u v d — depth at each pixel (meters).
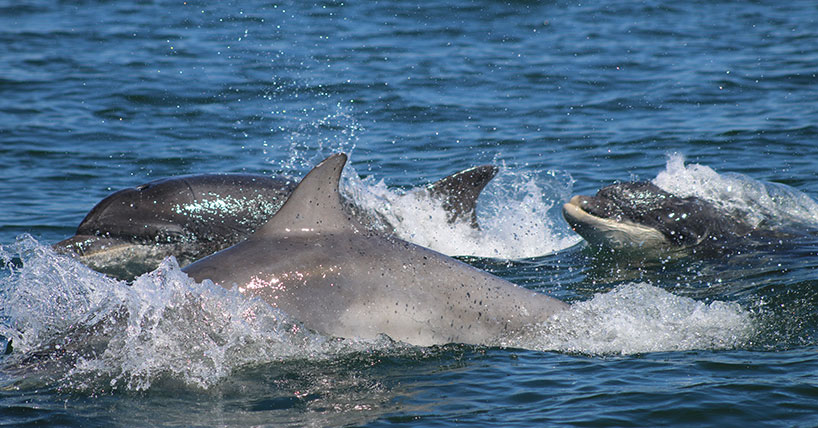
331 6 109.38
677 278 36.19
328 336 26.55
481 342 27.64
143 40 92.25
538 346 27.53
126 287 26.80
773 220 42.06
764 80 73.62
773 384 24.19
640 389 24.09
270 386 24.48
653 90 72.31
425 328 27.27
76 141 59.47
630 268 38.12
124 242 39.72
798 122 61.09
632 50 87.25
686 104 67.75
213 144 59.25
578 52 86.81
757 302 31.78
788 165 52.47
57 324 26.86
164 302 26.02
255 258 27.11
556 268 38.34
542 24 99.75
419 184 50.81
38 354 25.44
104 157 56.22
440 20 101.56
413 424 22.22
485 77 77.56
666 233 40.84
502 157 55.94
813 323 29.47
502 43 91.31
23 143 58.47
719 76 75.62
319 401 23.64
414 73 78.81
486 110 67.56
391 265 27.62
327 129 62.78
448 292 27.72
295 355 26.28
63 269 29.30
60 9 108.56
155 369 24.97
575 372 25.45
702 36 92.75
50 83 74.44
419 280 27.61
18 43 89.38
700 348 27.30
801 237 40.69
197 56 85.38
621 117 65.00
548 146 58.28
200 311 26.03
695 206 41.59
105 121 64.38
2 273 36.28
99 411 22.81
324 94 72.06
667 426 22.06
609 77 77.19
